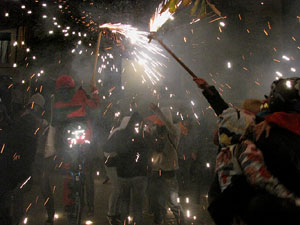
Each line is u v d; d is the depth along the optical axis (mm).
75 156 5711
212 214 2566
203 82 3143
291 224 2250
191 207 7488
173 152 5852
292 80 2510
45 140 6008
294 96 2453
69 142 5719
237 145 2561
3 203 4934
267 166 2387
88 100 6051
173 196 5848
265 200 2328
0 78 5535
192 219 6629
